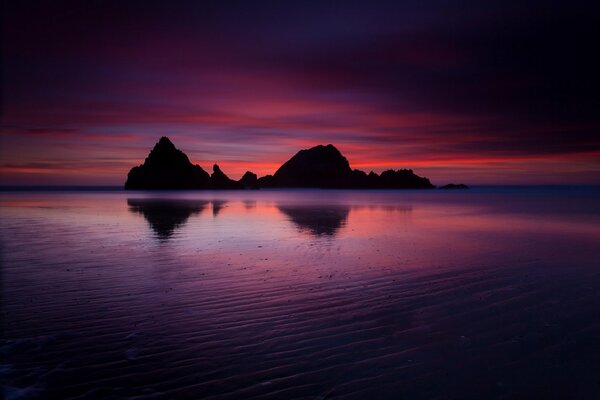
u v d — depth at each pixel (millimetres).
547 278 8898
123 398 4070
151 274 9398
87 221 22422
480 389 4266
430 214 27625
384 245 13688
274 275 9312
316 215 26875
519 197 64375
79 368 4715
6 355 5047
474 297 7504
